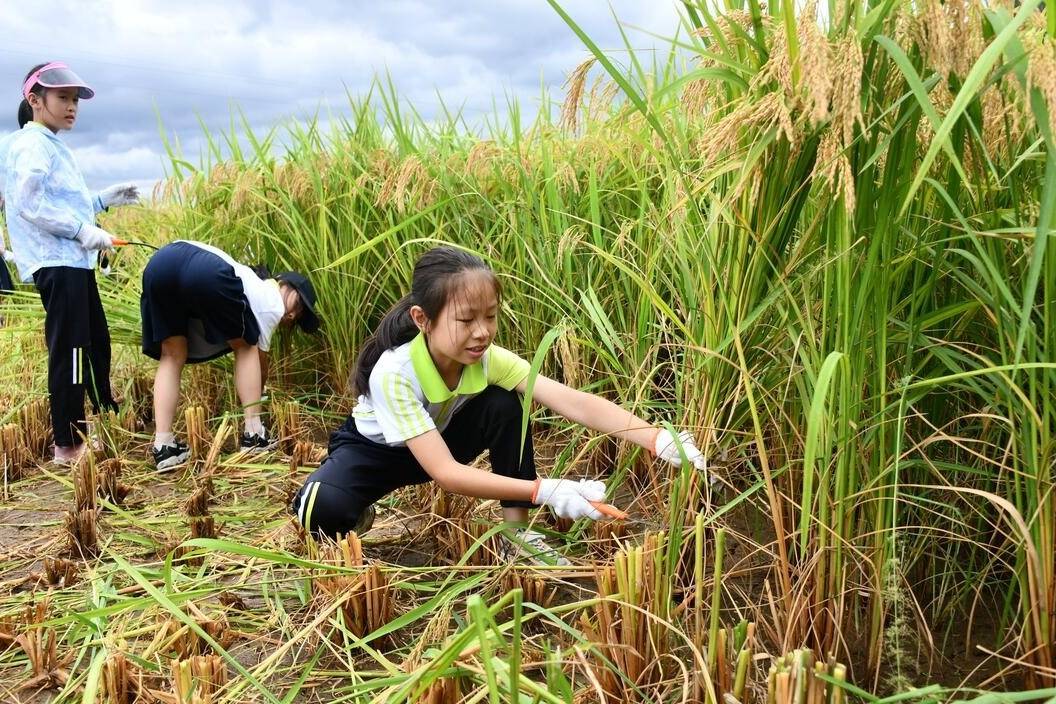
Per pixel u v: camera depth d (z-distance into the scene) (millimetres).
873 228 1984
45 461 4512
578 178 4328
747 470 2826
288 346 5250
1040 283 2090
